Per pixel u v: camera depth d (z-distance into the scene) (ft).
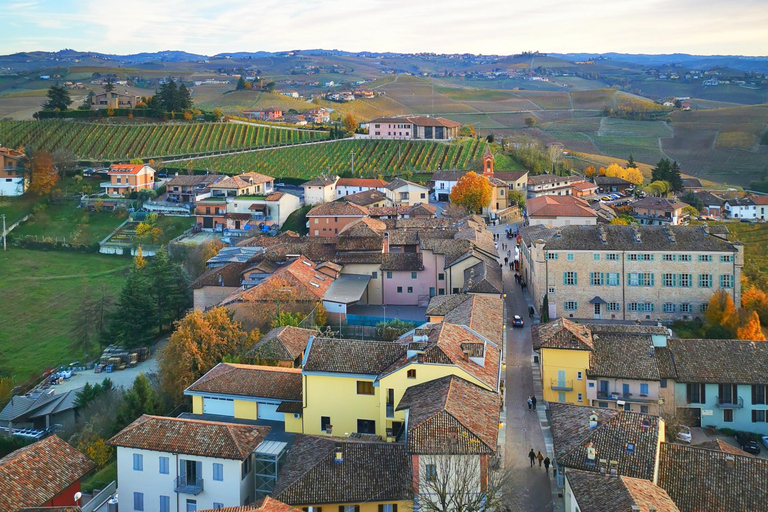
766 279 492.13
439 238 520.42
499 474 243.40
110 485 267.80
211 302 484.33
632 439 233.55
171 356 348.59
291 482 227.61
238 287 479.41
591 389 313.94
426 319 402.93
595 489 204.44
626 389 313.12
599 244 428.56
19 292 619.26
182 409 328.49
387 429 272.10
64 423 379.55
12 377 468.75
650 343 323.98
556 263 431.43
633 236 433.07
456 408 238.07
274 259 502.79
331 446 239.91
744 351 321.73
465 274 460.14
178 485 248.52
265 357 334.44
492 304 365.81
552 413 267.39
